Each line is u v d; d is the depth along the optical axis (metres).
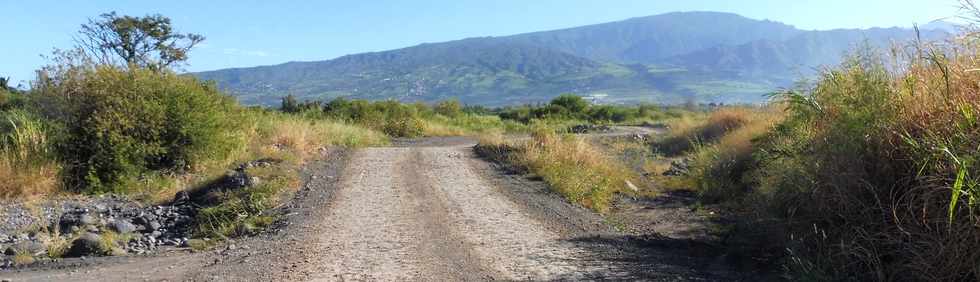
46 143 11.42
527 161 13.20
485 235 7.13
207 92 14.53
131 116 11.88
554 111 46.44
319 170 12.57
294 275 5.44
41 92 12.15
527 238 6.99
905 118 4.74
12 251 6.96
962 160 3.92
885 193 4.75
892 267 4.44
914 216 4.30
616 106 53.12
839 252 4.74
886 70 5.43
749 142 11.37
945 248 4.02
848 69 5.87
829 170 5.09
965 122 4.29
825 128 5.57
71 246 6.83
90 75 12.13
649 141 22.61
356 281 5.25
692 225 8.12
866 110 5.10
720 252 6.31
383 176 11.89
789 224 5.48
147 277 5.50
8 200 10.12
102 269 5.91
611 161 14.29
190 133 12.49
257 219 8.15
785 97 6.47
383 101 33.69
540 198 9.85
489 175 12.21
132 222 8.85
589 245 6.65
